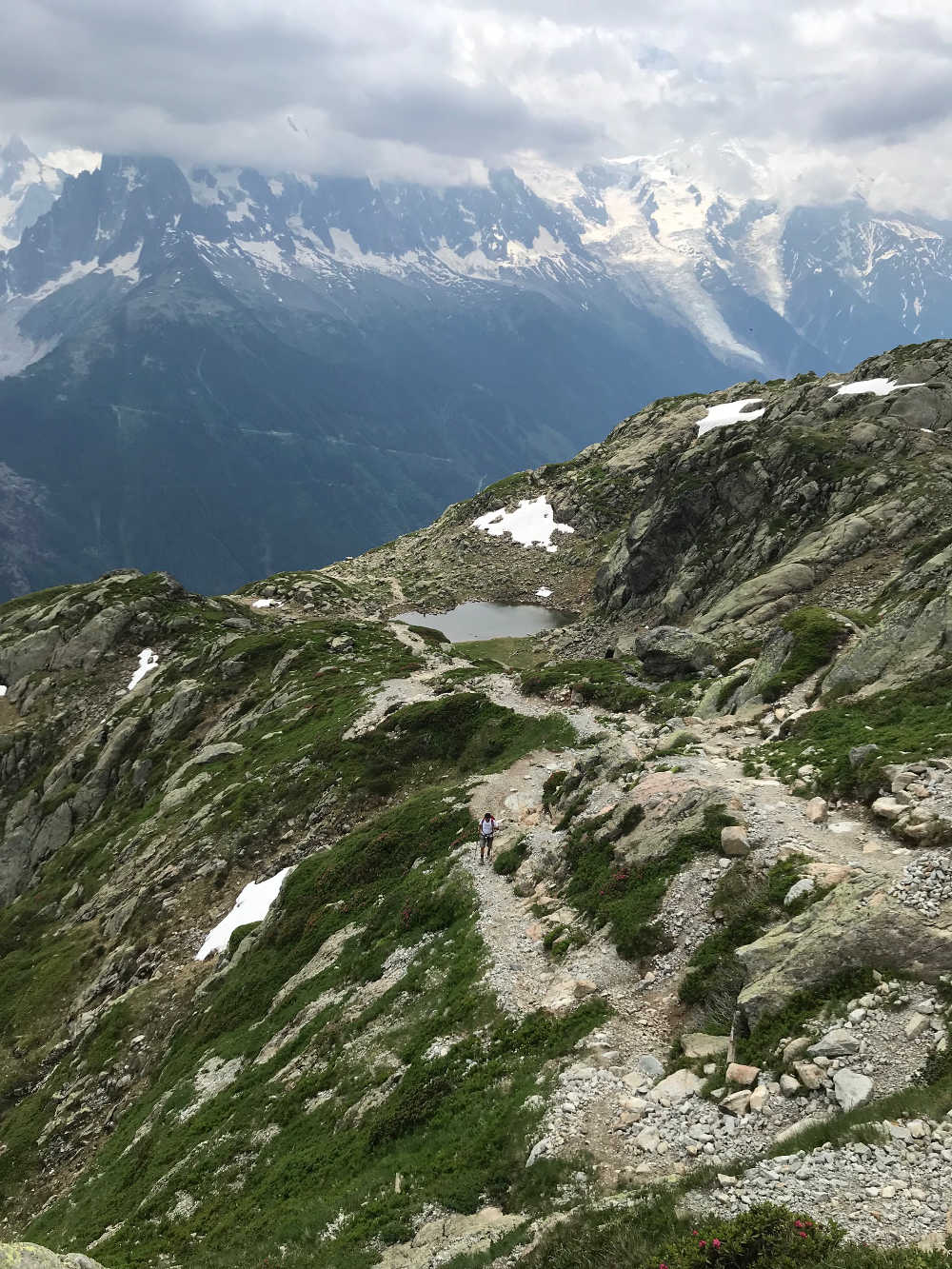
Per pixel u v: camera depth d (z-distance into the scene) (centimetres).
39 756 10406
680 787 3209
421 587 15388
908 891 2108
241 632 12000
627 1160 1767
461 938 3297
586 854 3309
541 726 5800
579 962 2686
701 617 8194
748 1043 1952
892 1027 1803
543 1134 1942
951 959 1891
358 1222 1978
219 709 9319
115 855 7475
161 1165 3195
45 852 9019
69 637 12094
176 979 5150
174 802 7456
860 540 8069
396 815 5025
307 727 7438
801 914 2233
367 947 3869
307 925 4509
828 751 3272
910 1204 1363
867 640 4259
